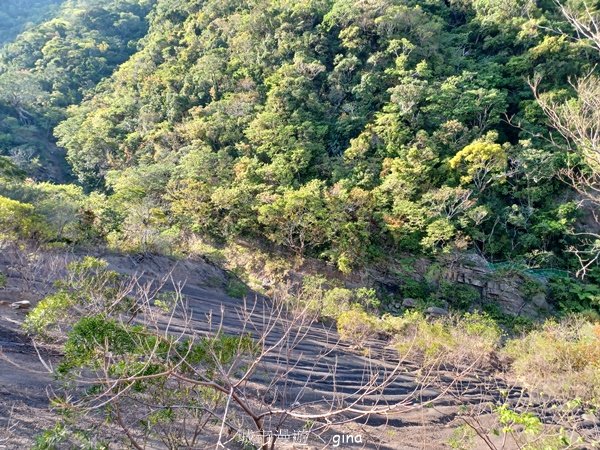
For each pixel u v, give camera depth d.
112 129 47.09
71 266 10.02
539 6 41.94
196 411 4.98
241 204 30.22
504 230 31.22
